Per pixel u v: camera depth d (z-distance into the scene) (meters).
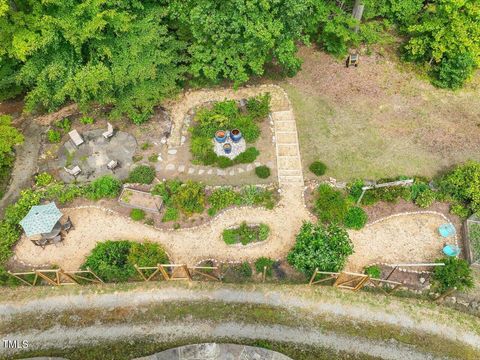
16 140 23.34
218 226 22.28
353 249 21.20
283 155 24.61
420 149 24.84
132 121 26.59
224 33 22.53
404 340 18.97
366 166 24.22
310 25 26.56
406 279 20.59
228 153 24.77
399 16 29.09
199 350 18.98
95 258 20.86
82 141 25.50
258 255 21.34
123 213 22.95
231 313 19.95
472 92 27.34
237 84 25.44
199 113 25.59
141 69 23.06
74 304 20.45
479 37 25.20
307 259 19.72
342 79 27.98
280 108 26.61
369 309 19.78
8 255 21.56
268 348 18.95
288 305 20.05
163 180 24.03
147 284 20.88
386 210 22.56
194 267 20.22
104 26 21.98
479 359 18.42
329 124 25.94
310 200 22.98
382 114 26.34
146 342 19.41
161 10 23.58
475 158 24.39
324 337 19.20
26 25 22.31
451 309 19.73
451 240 21.53
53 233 21.58
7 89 27.05
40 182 23.94
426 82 27.80
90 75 21.94
